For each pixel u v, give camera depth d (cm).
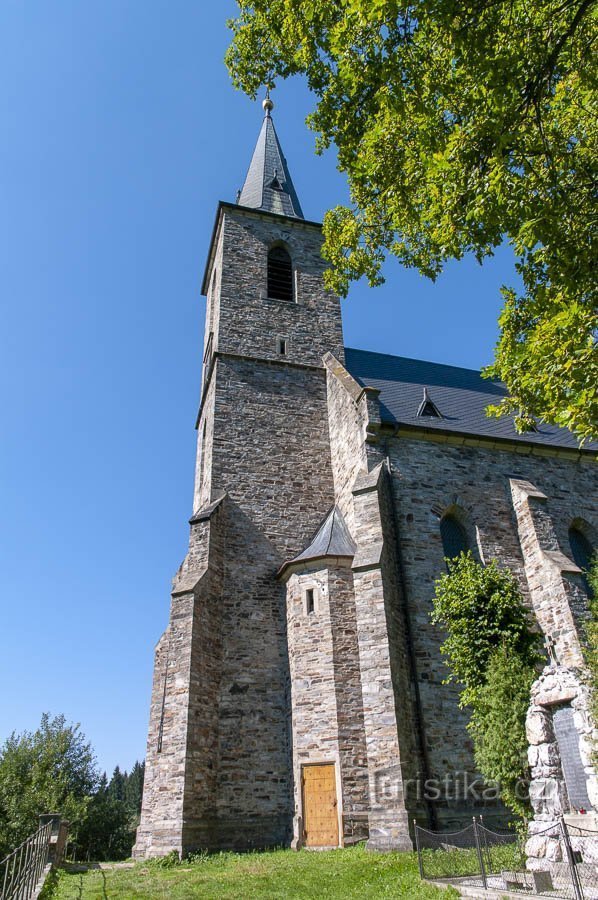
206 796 1642
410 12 900
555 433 2425
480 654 1495
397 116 1112
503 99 862
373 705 1527
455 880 1046
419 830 1219
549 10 855
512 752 1279
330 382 2439
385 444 2036
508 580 1627
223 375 2398
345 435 2195
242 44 1497
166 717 1702
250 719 1803
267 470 2258
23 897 938
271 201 3061
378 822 1417
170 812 1572
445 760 1591
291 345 2566
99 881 1283
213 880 1191
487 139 929
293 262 2802
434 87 970
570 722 1083
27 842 1007
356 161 1286
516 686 1347
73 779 4003
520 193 902
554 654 1780
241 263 2700
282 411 2395
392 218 1309
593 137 1048
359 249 1552
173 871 1370
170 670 1758
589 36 913
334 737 1623
